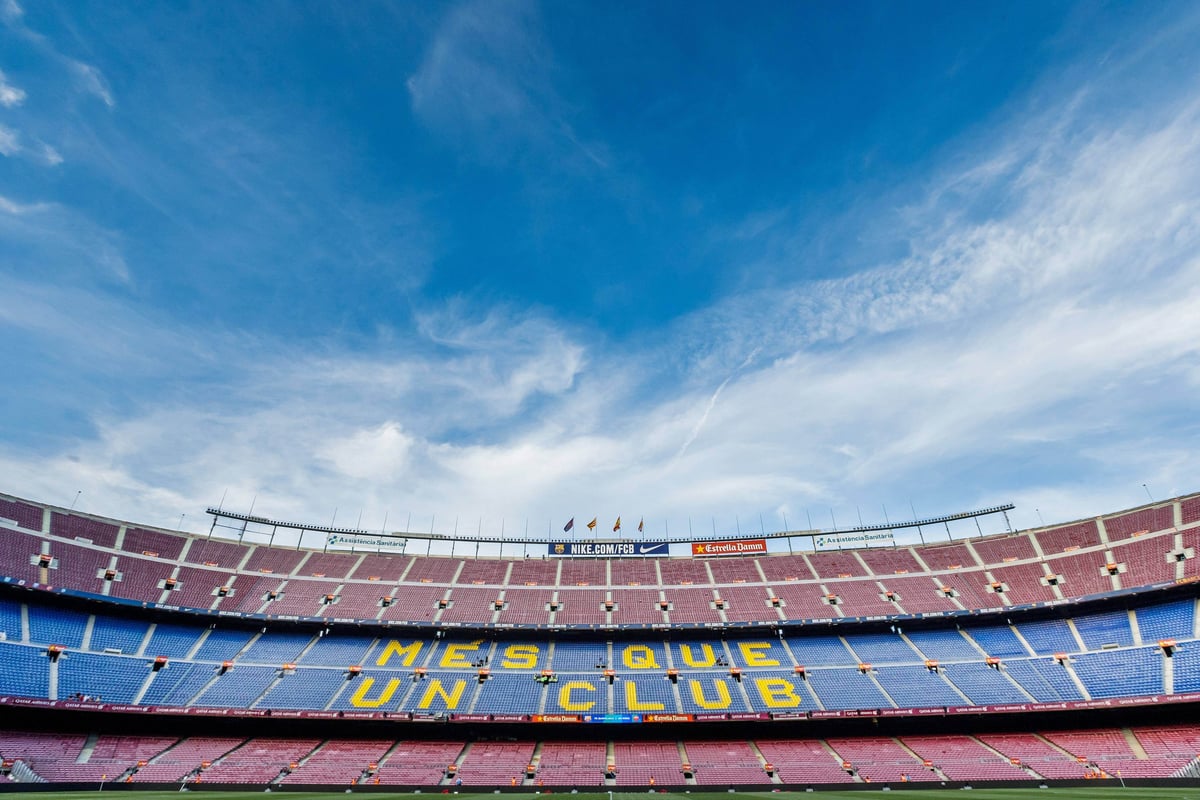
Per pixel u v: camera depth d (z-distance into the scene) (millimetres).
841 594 84000
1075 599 70562
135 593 73062
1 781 51219
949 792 51969
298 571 87375
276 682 68000
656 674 71938
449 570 92938
